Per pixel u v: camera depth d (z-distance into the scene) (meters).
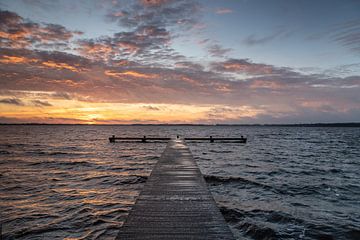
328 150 31.30
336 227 6.45
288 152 27.91
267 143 43.09
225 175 13.31
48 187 10.76
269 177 13.03
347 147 36.69
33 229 6.38
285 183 11.55
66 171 14.88
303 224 6.63
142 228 3.52
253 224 6.62
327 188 10.69
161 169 8.03
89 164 17.69
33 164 17.81
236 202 8.51
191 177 6.88
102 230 6.32
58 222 6.82
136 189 10.41
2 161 19.45
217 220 3.83
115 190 10.23
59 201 8.70
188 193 5.31
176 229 3.50
